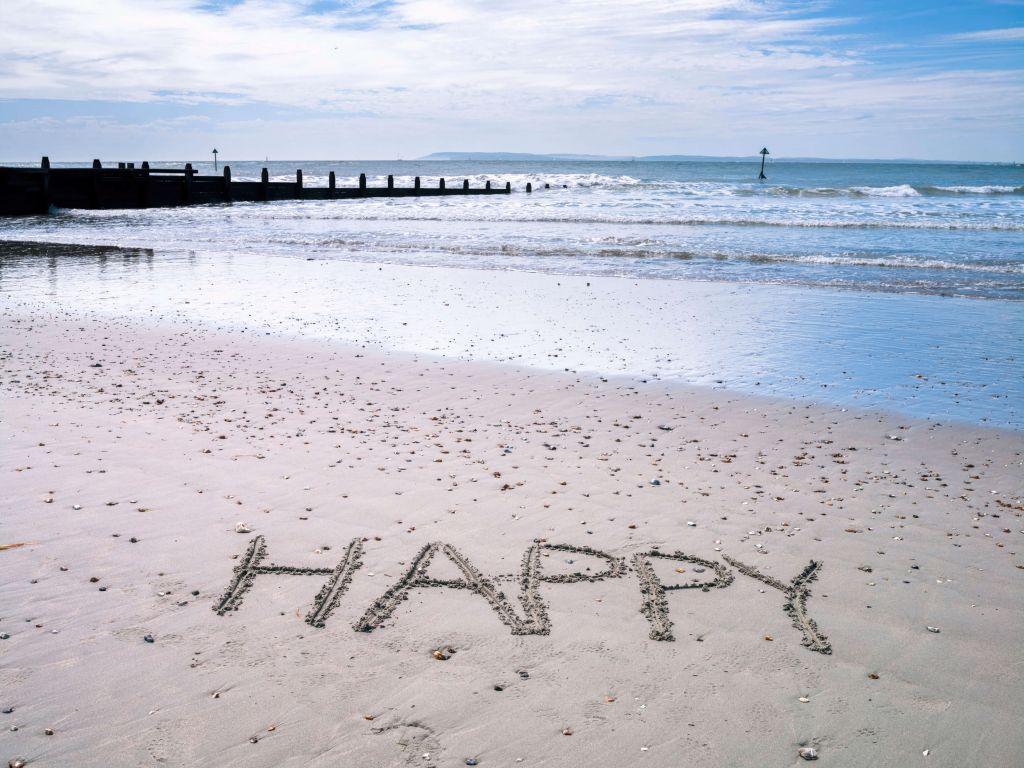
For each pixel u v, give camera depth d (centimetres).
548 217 2661
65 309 1209
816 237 2067
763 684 354
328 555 464
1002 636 391
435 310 1216
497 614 408
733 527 510
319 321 1132
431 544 479
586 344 1008
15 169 3033
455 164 19062
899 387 830
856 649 381
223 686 347
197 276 1540
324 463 605
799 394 809
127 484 557
